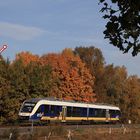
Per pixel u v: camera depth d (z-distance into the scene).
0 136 44.38
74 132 58.69
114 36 9.91
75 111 77.00
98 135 59.22
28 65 86.88
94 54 132.75
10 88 78.75
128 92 127.25
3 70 79.31
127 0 9.81
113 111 92.56
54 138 49.78
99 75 127.56
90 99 109.69
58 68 107.69
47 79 87.44
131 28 9.84
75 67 109.25
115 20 9.83
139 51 9.93
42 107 69.56
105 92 124.69
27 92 81.62
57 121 72.06
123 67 135.12
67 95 105.94
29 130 53.06
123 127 77.56
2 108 76.75
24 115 68.69
